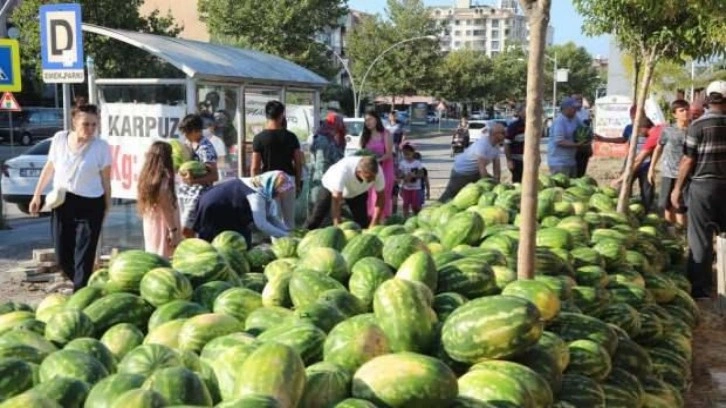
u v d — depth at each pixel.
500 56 98.38
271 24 44.97
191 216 9.20
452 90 75.44
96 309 4.84
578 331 5.04
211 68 12.11
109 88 12.24
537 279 5.46
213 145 11.09
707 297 9.00
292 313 4.71
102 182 8.62
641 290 6.55
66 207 8.51
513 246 6.36
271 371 3.44
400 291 4.21
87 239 8.59
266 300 5.04
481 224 6.62
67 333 4.57
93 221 8.59
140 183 8.43
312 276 4.99
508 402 3.79
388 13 66.56
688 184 9.64
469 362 4.08
